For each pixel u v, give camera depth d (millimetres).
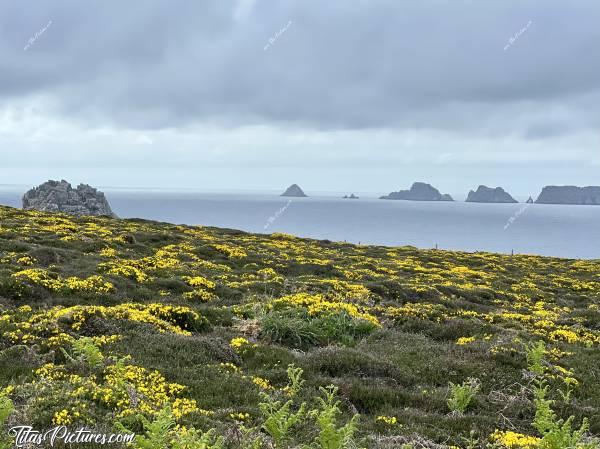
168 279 23344
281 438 8500
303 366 13891
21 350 12070
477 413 11781
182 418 9141
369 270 35281
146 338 14125
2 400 7934
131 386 9930
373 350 16781
